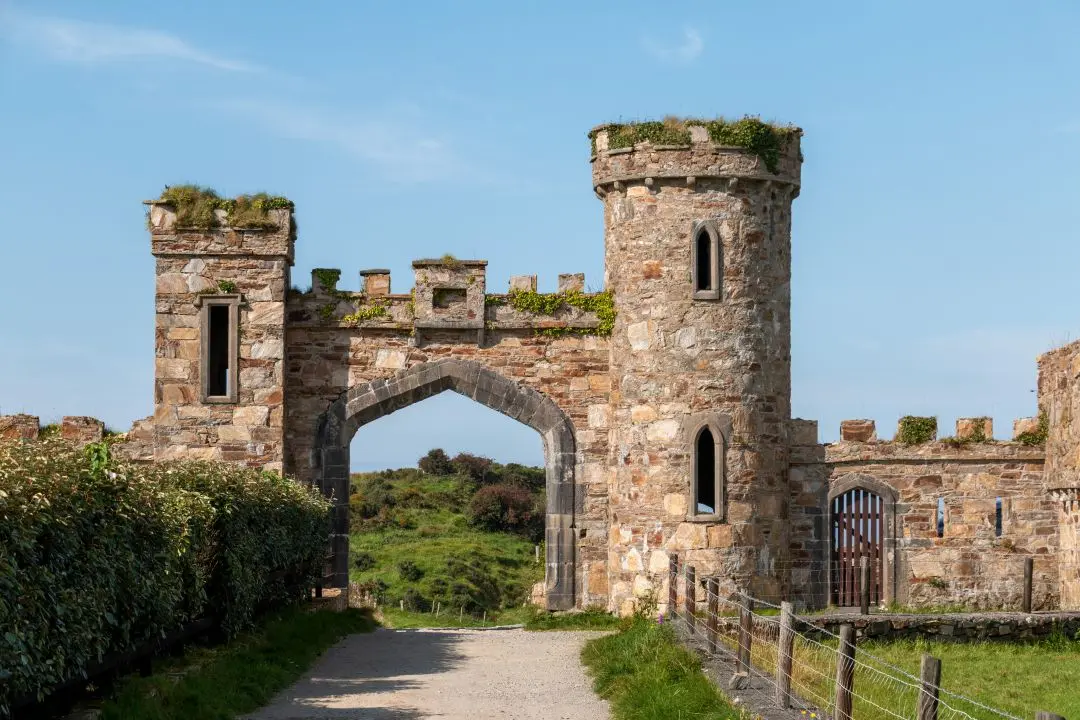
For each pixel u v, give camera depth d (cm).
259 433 2553
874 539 2669
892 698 1461
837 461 2652
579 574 2602
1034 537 2667
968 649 2045
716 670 1563
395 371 2625
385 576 4791
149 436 2602
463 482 6744
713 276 2514
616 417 2569
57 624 1140
